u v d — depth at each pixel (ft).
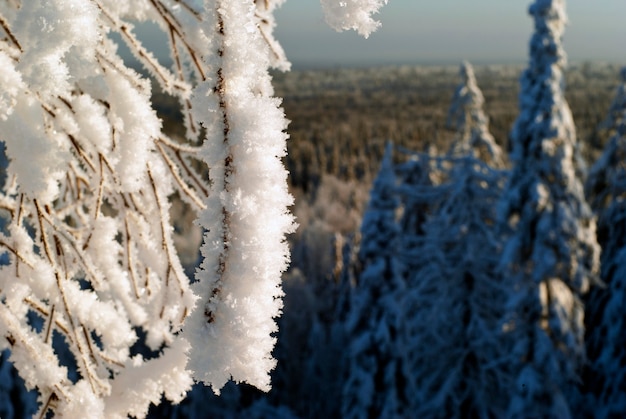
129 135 5.75
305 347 119.03
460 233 60.75
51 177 5.03
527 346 50.06
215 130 3.81
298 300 123.24
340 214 254.88
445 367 61.21
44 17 3.90
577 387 60.64
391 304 50.21
